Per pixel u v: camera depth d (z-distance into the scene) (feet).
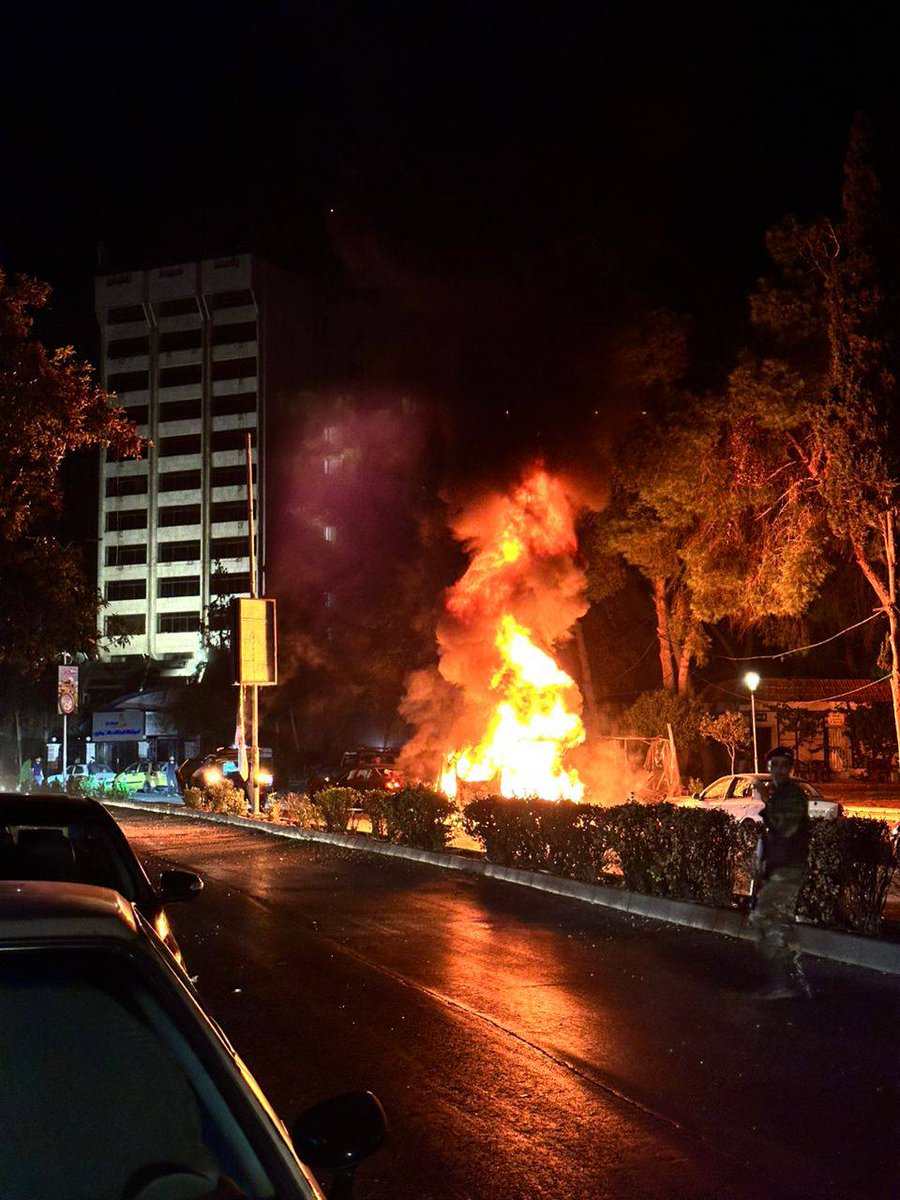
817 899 39.19
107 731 213.46
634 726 134.10
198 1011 8.73
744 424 114.01
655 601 137.59
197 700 223.92
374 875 61.72
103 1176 8.14
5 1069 8.27
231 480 341.82
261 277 340.39
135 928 8.84
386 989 33.35
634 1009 30.50
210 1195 7.95
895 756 161.68
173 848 79.00
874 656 162.40
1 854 19.94
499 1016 29.99
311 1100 23.16
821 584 120.78
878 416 96.27
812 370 110.83
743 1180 18.95
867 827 37.73
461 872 62.28
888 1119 21.68
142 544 350.43
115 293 351.46
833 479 99.55
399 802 74.64
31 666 105.40
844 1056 25.76
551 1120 21.89
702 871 45.50
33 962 8.25
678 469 117.19
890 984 32.83
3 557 84.07
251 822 97.50
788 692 165.37
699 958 37.19
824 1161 19.71
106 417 72.84
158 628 345.92
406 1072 25.02
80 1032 8.43
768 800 33.47
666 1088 23.75
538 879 55.42
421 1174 19.34
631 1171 19.38
